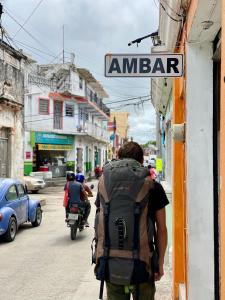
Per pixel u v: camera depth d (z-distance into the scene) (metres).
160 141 17.92
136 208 3.33
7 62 21.38
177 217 6.15
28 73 38.03
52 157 41.28
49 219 16.05
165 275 7.67
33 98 38.31
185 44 4.84
